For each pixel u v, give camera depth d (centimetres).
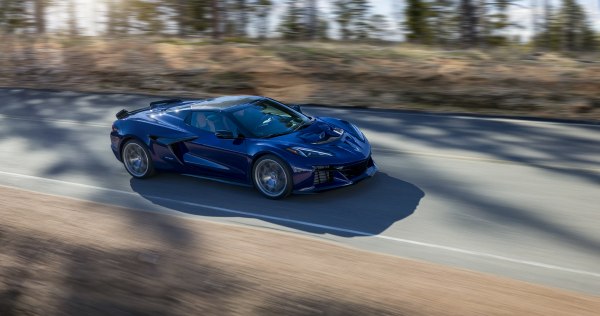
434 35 2625
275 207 757
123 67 2289
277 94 1827
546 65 1919
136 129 898
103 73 2248
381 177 866
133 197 835
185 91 1938
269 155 762
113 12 3008
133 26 2995
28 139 1268
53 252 579
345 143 792
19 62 2555
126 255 564
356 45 2475
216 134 791
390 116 1351
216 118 834
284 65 2109
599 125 1170
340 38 2766
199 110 860
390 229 671
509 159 946
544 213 697
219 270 521
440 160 952
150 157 890
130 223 676
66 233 630
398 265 548
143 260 550
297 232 673
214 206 776
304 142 772
